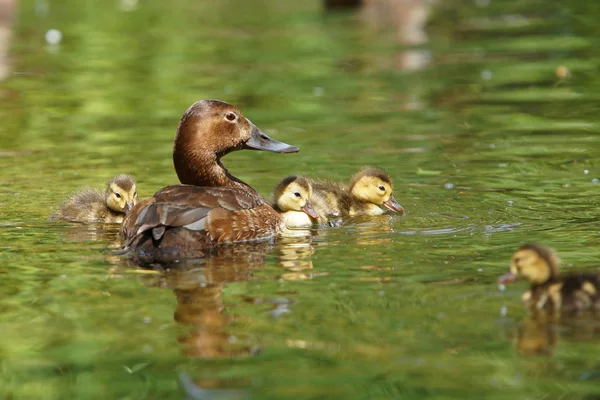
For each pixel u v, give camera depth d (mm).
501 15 36781
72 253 12172
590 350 8422
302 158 17906
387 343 8695
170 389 7945
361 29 35031
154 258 11867
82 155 18312
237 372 8219
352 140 19172
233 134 14039
